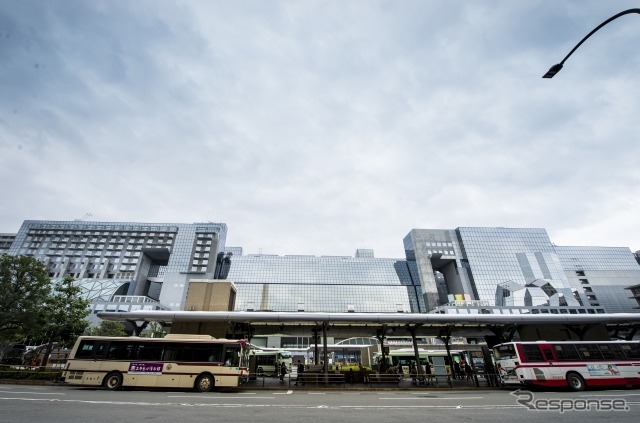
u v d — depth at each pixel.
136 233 132.50
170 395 14.62
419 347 44.66
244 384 21.84
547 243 134.62
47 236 125.88
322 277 137.88
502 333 26.95
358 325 26.34
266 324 26.45
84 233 128.50
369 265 144.25
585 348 19.11
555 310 108.31
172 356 17.92
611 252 138.50
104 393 14.80
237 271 137.62
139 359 17.77
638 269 135.50
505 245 133.25
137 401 12.26
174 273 123.56
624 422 9.26
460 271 132.25
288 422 9.06
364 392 19.09
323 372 23.78
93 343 18.09
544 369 18.30
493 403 13.31
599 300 116.44
